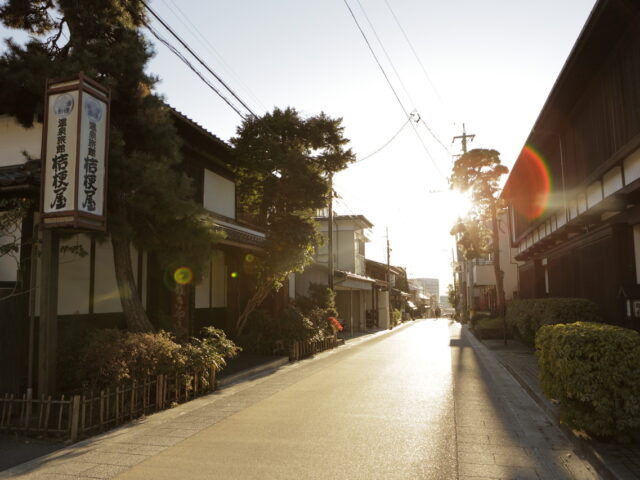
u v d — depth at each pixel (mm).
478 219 24406
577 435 5695
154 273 11562
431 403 8078
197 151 13812
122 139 8523
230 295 15789
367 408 7684
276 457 5254
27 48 8039
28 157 7895
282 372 11922
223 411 7520
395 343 21359
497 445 5699
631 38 8898
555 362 5969
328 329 18750
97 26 8406
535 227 18266
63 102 6598
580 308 11383
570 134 13086
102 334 7500
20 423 6262
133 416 7004
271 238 14508
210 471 4832
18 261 7461
